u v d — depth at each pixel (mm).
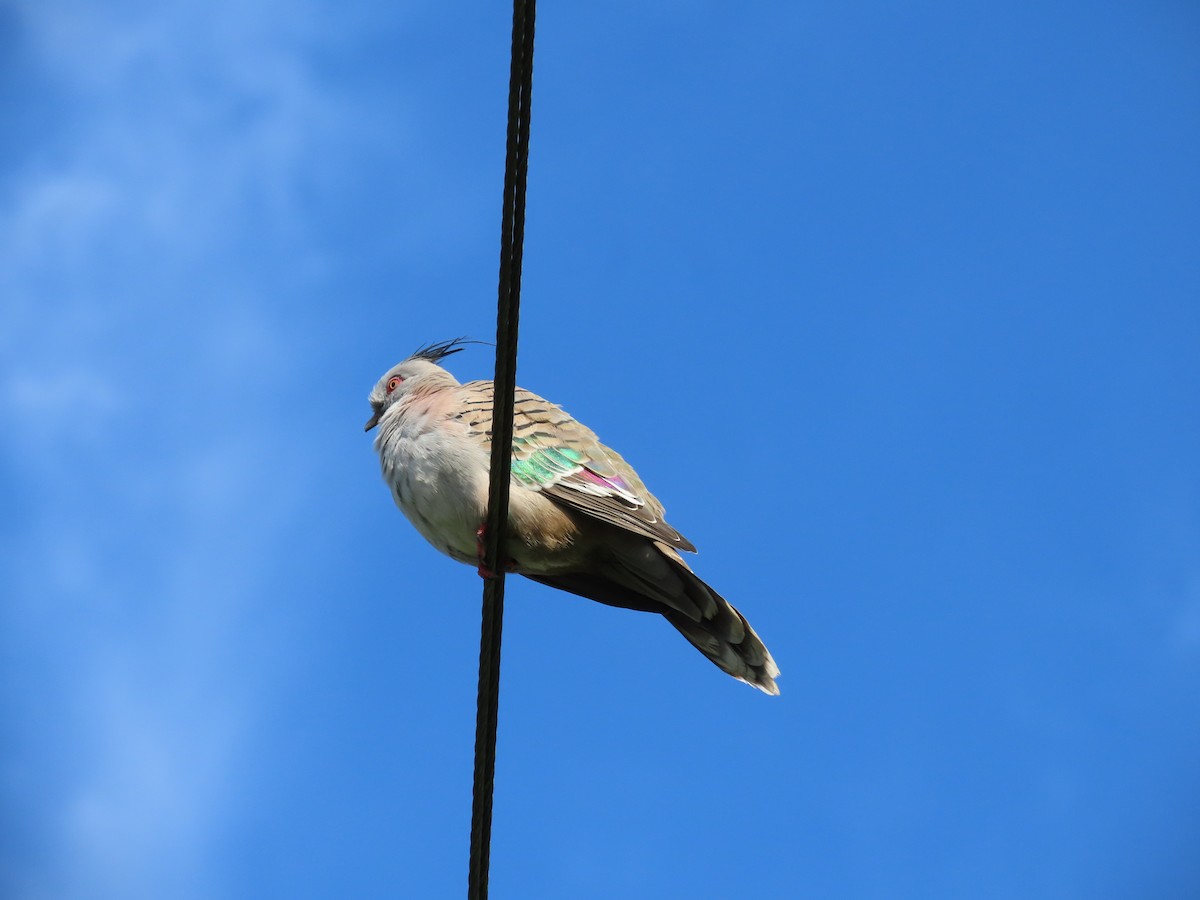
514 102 7594
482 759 8844
